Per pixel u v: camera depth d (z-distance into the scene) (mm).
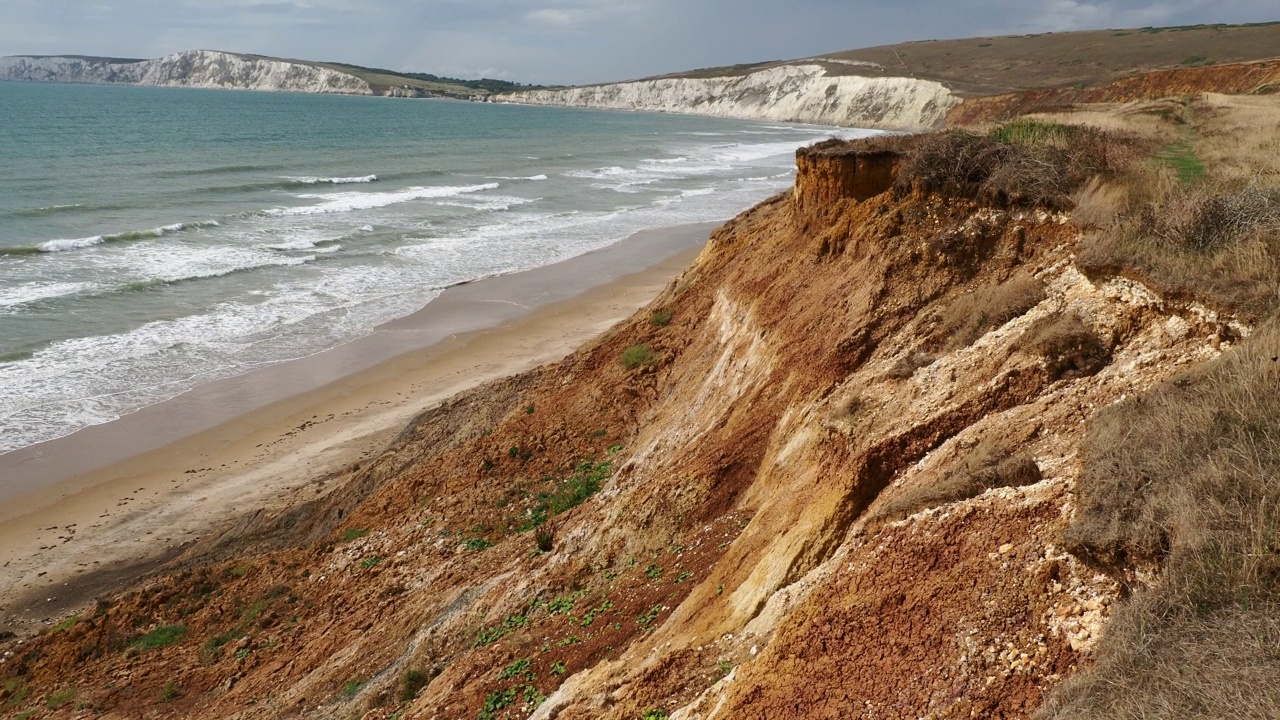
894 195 12750
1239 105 23031
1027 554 5363
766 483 10297
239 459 20141
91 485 18875
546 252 39125
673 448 13555
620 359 18078
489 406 19094
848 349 10906
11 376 23375
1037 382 7824
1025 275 10008
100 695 12516
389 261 36781
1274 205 8289
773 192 58188
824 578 6688
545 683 8688
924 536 6043
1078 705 4211
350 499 17422
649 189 59688
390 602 12938
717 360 14867
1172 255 8055
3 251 34188
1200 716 3785
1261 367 5602
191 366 24875
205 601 14766
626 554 11016
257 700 11617
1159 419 5602
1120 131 16250
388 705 9992
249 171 61594
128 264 34156
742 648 6883
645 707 6898
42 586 15711
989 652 4977
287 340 27156
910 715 4953
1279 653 3908
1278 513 4473
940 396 8555
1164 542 4773
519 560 12328
